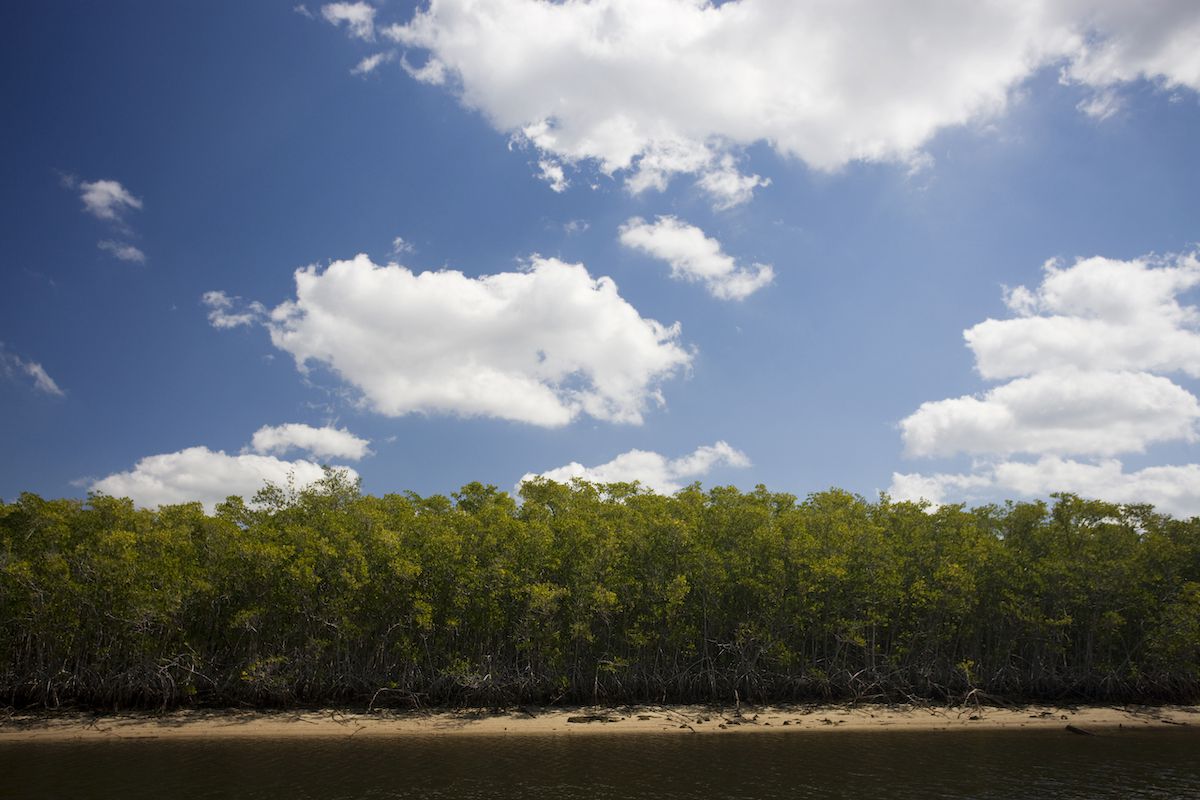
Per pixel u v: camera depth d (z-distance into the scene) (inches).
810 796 1191.6
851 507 2261.3
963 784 1269.7
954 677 2108.8
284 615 1818.4
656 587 1908.2
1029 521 2223.2
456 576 1825.8
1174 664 2064.5
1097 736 1707.7
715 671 2015.3
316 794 1181.1
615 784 1252.5
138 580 1653.5
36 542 1738.4
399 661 1915.6
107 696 1721.2
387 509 2103.8
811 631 2065.7
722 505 2127.2
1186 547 2127.2
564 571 1914.4
